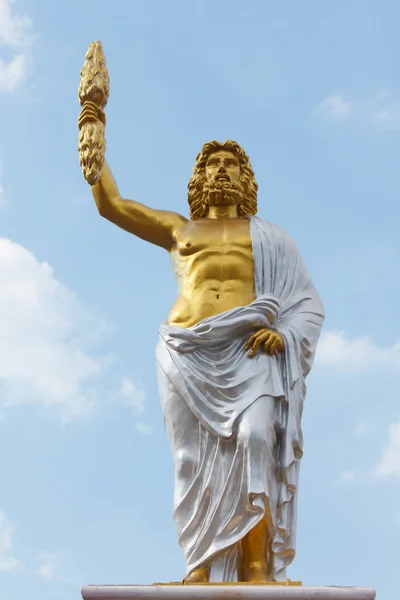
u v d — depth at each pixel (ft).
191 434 73.51
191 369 74.08
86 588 66.08
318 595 65.77
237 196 81.15
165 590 66.03
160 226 80.79
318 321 78.23
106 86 81.76
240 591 65.98
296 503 73.20
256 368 74.13
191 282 77.77
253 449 71.67
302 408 75.20
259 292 77.66
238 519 71.26
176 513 72.64
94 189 81.35
